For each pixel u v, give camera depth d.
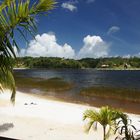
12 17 4.15
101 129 12.93
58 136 12.15
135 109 23.52
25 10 4.16
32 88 43.75
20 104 21.20
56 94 34.88
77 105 23.77
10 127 13.23
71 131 13.05
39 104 21.95
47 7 4.23
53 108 20.23
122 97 32.22
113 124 5.60
